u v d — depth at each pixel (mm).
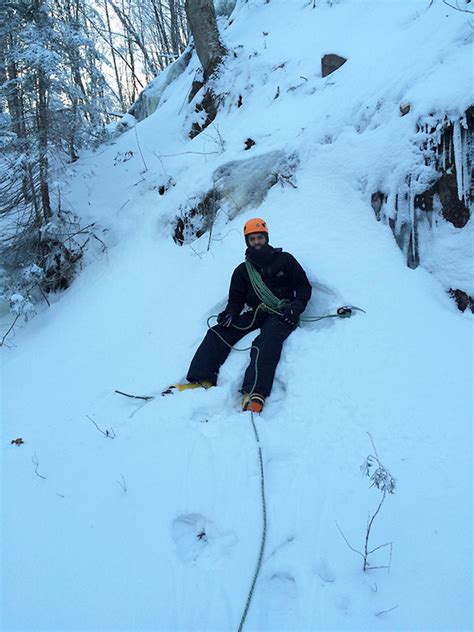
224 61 6996
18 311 5395
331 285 3578
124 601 2004
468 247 3355
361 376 2891
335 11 6730
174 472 2574
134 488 2549
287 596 1916
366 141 4055
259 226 3514
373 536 2053
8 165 5949
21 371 4422
